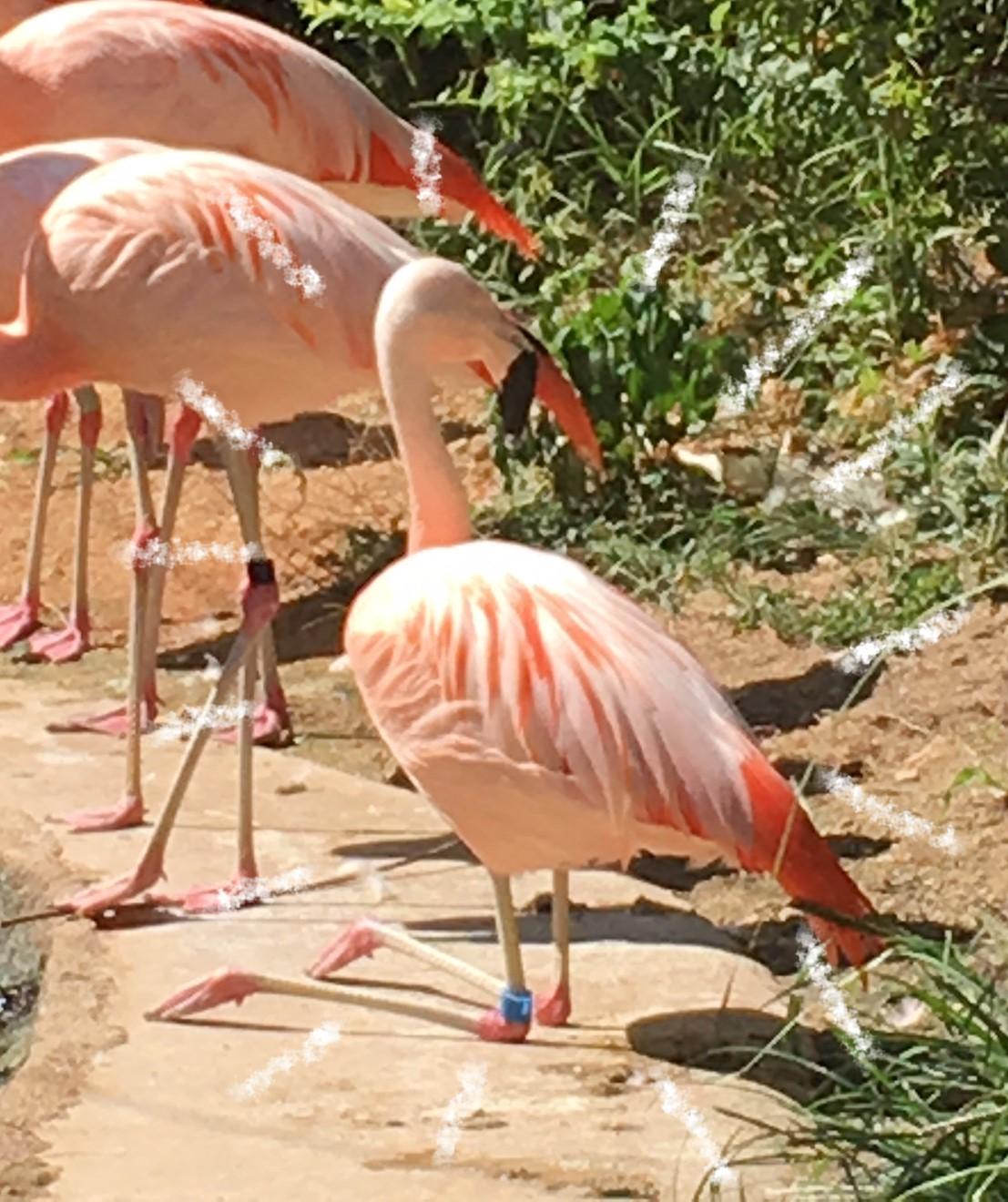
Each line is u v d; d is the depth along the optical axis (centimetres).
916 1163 427
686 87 986
